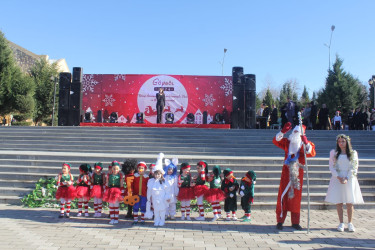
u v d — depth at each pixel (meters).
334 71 34.41
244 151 12.59
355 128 17.31
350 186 5.97
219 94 20.89
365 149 12.98
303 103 53.47
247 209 6.87
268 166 9.66
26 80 29.58
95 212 7.12
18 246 4.93
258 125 19.75
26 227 6.09
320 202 8.09
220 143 13.26
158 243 5.18
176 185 6.89
